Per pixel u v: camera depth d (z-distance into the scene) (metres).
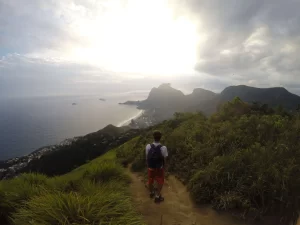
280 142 6.30
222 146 6.72
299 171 4.84
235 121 9.21
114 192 4.39
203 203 4.78
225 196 4.58
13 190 4.67
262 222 3.99
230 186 4.82
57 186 5.56
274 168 4.78
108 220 3.21
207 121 10.78
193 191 5.12
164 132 11.26
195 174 5.66
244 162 5.43
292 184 4.32
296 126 7.54
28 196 4.45
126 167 8.70
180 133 9.33
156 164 5.01
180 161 7.29
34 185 5.23
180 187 5.81
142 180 6.66
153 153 4.99
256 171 4.94
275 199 4.23
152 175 5.11
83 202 3.48
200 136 8.44
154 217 4.41
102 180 5.79
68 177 7.32
